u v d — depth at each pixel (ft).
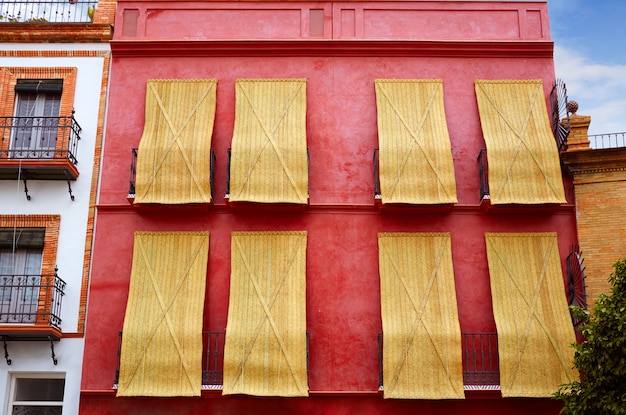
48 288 56.34
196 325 54.70
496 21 63.46
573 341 54.19
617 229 56.85
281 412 54.44
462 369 54.24
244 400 54.70
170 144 58.65
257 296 55.42
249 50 62.13
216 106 61.00
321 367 55.06
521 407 54.44
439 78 61.57
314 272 56.95
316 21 63.36
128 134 60.49
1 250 58.70
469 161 59.67
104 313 56.24
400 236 57.21
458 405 54.49
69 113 61.26
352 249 57.47
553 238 57.26
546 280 56.03
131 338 54.34
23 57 62.75
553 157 58.03
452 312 55.06
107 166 59.62
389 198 56.85
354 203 58.39
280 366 53.62
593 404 45.32
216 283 56.80
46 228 58.49
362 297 56.49
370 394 54.54
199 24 63.41
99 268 57.21
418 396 53.06
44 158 57.62
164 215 58.23
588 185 58.08
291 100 60.29
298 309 55.06
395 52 62.13
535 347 54.08
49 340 55.88
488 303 56.34
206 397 54.54
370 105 61.05
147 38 63.00
